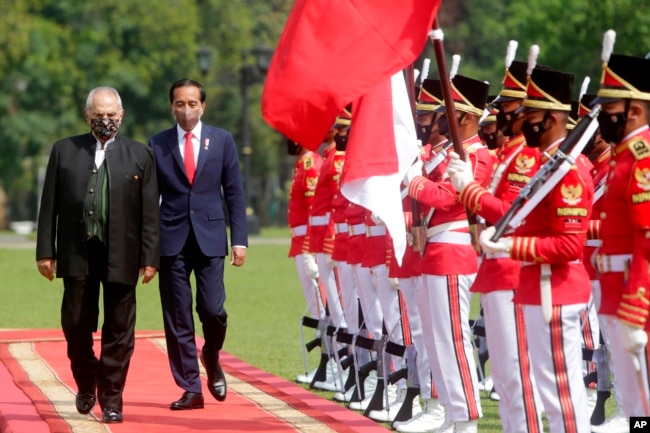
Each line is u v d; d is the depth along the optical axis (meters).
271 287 55.06
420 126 21.14
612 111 15.67
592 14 94.81
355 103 20.75
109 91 21.95
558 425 17.05
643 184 15.30
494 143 21.36
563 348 17.06
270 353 34.00
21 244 100.81
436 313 20.47
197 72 139.50
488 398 26.31
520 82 18.44
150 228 22.03
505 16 151.38
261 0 158.75
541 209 17.00
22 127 130.88
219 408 23.30
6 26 120.56
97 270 21.88
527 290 17.20
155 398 24.59
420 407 23.88
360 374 25.05
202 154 23.72
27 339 33.56
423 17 19.77
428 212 20.56
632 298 15.16
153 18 137.38
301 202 30.16
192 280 55.62
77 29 141.12
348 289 27.03
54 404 23.55
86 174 21.80
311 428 20.98
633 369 15.80
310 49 19.95
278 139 147.00
